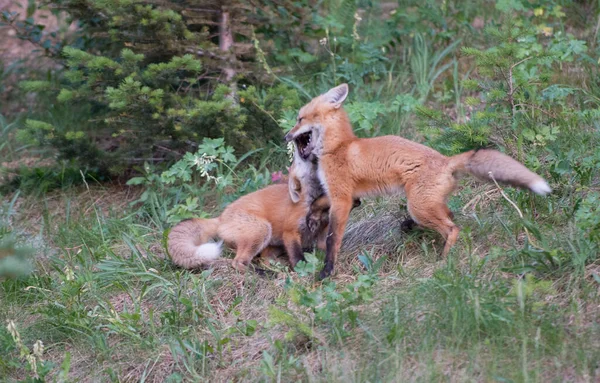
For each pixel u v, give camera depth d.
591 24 15.43
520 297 7.98
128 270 10.75
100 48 14.58
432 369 7.47
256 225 10.55
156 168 13.31
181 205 11.63
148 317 9.92
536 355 7.49
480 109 13.62
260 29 14.65
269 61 14.82
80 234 12.18
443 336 8.05
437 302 8.48
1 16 14.68
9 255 9.62
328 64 15.16
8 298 10.71
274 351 8.59
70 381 9.05
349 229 11.13
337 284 9.82
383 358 7.92
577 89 13.27
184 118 12.52
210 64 13.21
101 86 12.88
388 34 15.74
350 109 12.82
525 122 11.75
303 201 10.50
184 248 10.44
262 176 12.38
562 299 8.55
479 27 16.48
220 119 12.50
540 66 13.94
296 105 13.20
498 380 7.23
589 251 8.95
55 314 10.04
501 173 9.08
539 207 10.44
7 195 13.98
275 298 9.74
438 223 9.57
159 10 12.91
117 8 12.41
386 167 9.79
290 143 12.01
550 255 8.87
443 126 11.74
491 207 10.80
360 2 16.12
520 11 15.97
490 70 11.38
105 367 9.12
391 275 9.80
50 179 13.99
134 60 12.37
